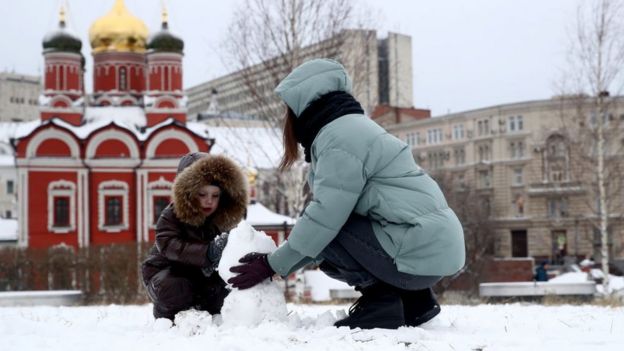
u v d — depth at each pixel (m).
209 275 5.62
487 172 80.12
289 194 25.02
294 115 5.25
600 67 28.05
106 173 46.06
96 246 31.83
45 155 45.09
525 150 76.31
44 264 32.41
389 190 4.80
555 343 4.64
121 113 49.72
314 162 4.99
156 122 48.56
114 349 4.53
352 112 5.00
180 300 5.59
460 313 7.81
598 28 28.02
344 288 19.16
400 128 91.62
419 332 4.77
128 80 52.31
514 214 76.69
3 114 146.88
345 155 4.74
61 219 45.34
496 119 79.00
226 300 5.04
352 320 4.94
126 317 8.12
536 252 73.38
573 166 37.03
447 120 85.44
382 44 54.00
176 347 4.42
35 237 44.66
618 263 49.03
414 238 4.71
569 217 64.00
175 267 5.72
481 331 5.34
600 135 28.38
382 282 4.96
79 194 45.56
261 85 25.16
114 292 29.98
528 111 76.12
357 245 4.86
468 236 45.59
